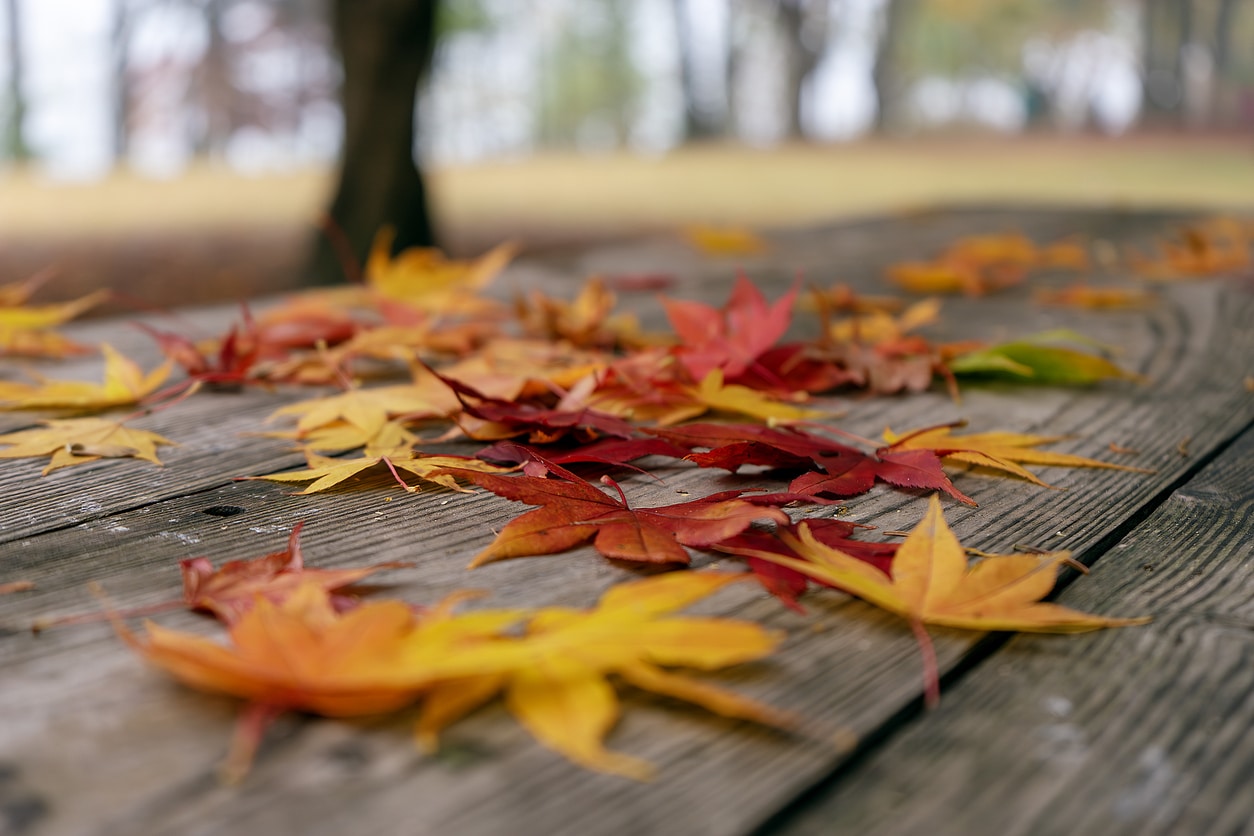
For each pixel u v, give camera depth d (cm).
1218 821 30
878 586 36
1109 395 62
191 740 32
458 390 50
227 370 63
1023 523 44
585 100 1595
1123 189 450
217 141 1042
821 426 55
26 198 543
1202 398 61
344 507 45
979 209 186
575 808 30
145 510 45
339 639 33
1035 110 1580
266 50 988
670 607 34
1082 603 38
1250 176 534
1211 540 43
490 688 32
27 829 29
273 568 38
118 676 34
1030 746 32
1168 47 1433
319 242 232
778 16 1188
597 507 42
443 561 40
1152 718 33
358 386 63
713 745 32
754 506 41
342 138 232
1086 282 105
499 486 42
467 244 336
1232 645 36
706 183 584
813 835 30
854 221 168
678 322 61
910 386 61
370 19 224
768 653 35
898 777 31
